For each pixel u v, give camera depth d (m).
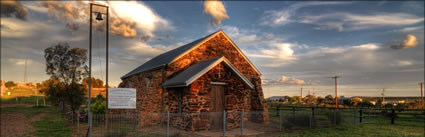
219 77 15.28
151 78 18.62
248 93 19.69
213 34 19.22
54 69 23.11
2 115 23.86
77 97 23.36
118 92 12.03
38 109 32.66
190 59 17.92
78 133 12.90
